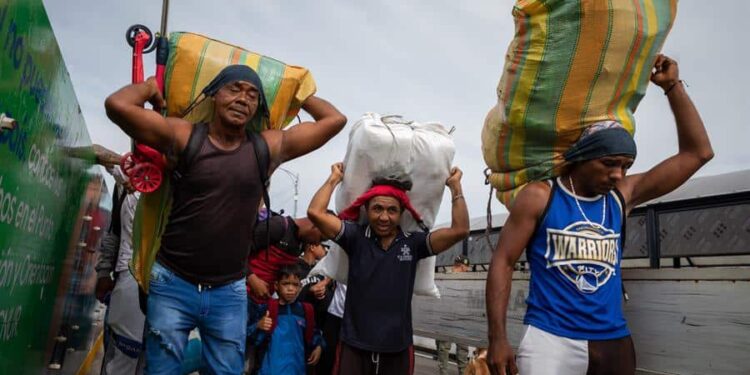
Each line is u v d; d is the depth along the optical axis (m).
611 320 2.28
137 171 2.37
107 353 3.88
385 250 3.19
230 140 2.44
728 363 2.32
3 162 1.88
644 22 2.30
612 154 2.23
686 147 2.57
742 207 3.25
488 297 2.36
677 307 2.55
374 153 3.14
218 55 2.58
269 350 3.81
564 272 2.29
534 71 2.36
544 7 2.34
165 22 2.67
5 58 1.77
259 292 3.73
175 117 2.55
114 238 4.01
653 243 3.75
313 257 4.95
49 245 2.99
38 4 2.11
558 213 2.35
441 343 6.24
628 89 2.38
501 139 2.57
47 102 2.43
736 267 2.32
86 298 5.46
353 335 3.08
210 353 2.57
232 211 2.42
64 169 3.05
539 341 2.26
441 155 3.20
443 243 3.21
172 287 2.45
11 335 2.43
